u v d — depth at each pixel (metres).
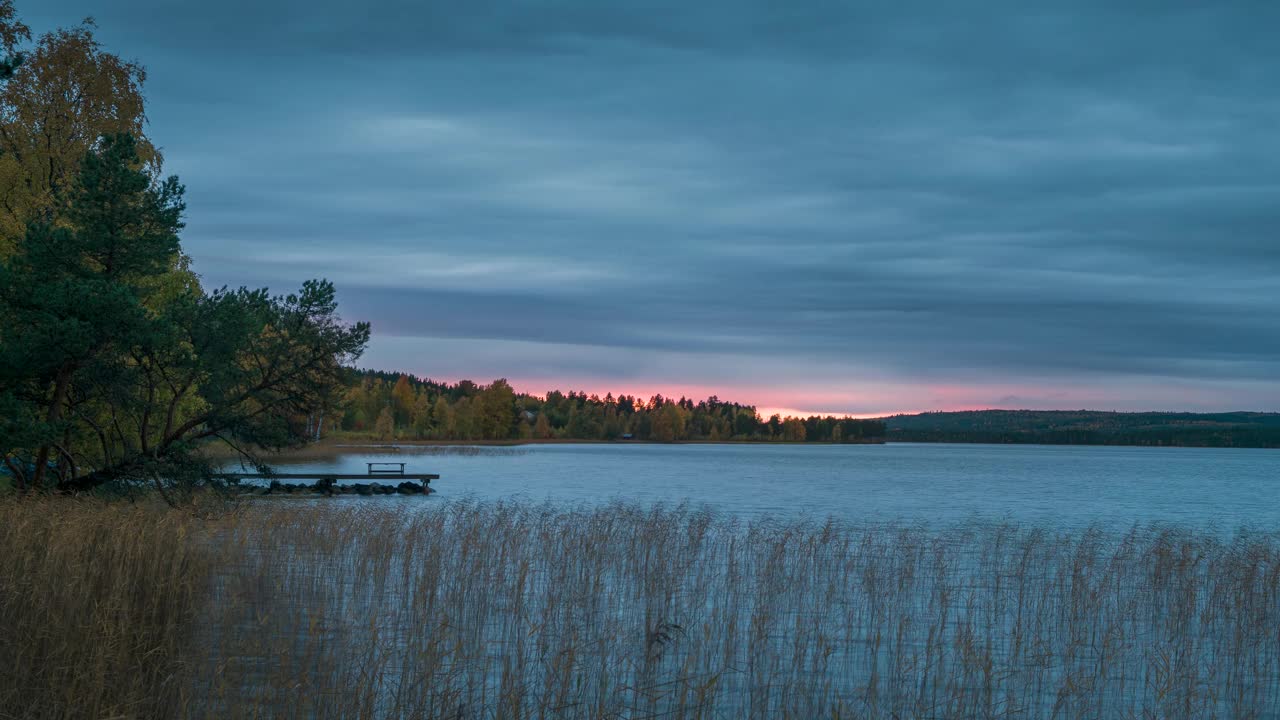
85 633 8.89
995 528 27.78
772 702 9.95
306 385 24.42
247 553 16.02
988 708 9.62
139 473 22.38
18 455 20.72
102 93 29.20
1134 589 17.16
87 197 20.56
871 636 13.48
